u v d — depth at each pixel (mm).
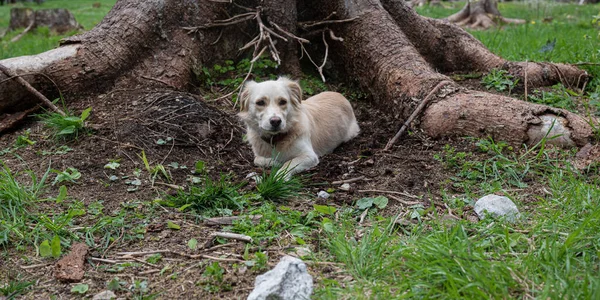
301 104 5312
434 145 5289
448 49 7699
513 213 3844
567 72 6910
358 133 6184
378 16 7082
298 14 7660
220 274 3271
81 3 32469
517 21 16953
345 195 4453
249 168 5148
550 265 3061
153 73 6469
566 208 3857
